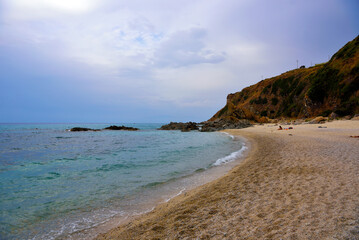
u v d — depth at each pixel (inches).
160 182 371.2
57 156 719.1
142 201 281.7
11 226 218.1
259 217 184.7
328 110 2214.6
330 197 211.8
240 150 720.3
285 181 291.3
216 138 1301.7
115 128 2714.1
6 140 1411.2
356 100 1908.2
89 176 426.6
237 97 4985.2
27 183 380.2
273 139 910.4
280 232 151.8
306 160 411.8
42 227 215.3
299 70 3917.3
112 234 192.4
